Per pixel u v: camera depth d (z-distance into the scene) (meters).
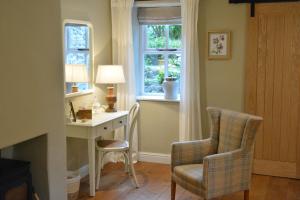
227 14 4.52
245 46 4.49
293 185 4.24
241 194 3.98
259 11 4.37
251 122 3.33
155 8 4.96
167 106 4.95
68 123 3.91
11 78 2.59
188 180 3.39
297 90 4.35
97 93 4.73
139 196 3.92
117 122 4.36
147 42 5.17
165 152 5.04
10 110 2.59
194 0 4.50
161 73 5.17
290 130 4.43
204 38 4.65
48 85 2.98
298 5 4.23
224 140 3.63
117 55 4.91
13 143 2.63
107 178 4.44
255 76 4.48
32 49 2.79
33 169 3.12
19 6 2.65
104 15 4.79
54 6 3.02
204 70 4.70
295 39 4.29
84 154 4.60
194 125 4.70
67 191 3.65
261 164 4.58
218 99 4.68
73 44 4.19
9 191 2.75
